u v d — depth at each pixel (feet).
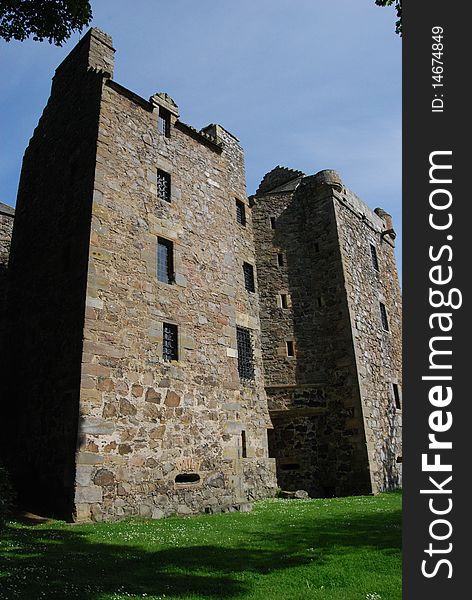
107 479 31.24
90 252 34.50
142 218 39.34
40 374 35.96
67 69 45.88
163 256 40.81
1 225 58.39
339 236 58.49
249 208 60.90
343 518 32.45
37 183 44.98
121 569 19.93
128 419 33.58
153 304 37.93
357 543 24.53
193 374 39.37
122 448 32.63
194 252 43.24
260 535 27.40
